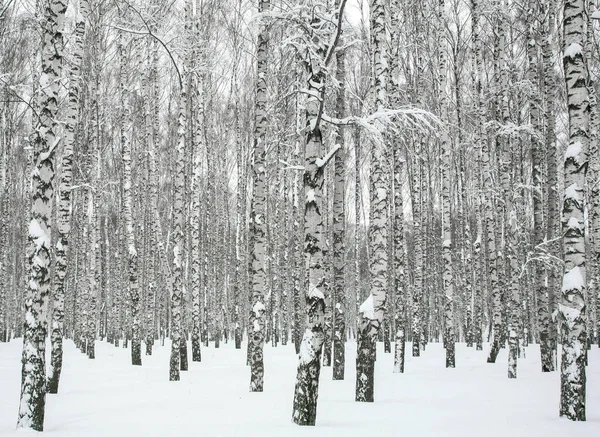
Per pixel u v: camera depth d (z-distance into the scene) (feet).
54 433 25.04
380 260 36.73
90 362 65.87
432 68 90.22
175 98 117.19
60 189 43.24
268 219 114.83
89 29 78.43
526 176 106.22
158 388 42.88
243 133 103.71
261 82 44.98
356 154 77.15
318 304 27.91
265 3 42.06
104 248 129.08
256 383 40.78
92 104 80.48
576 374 27.89
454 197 125.08
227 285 127.75
